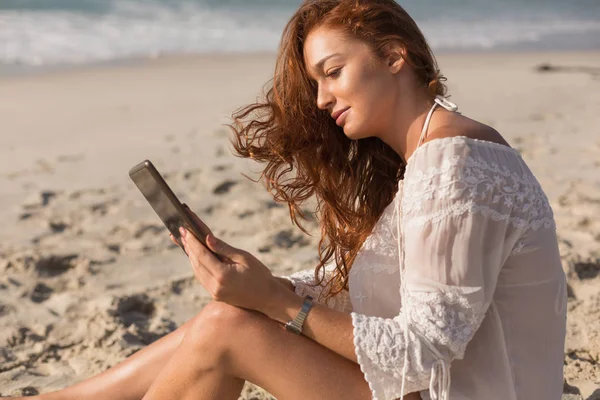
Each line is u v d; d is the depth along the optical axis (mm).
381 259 2143
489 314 1992
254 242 4652
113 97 10156
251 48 15672
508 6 23641
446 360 1916
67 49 14422
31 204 5566
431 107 2059
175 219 1998
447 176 1896
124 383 2457
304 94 2230
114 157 6902
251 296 1972
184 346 2031
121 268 4398
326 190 2352
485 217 1892
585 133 7164
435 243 1891
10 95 10305
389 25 2039
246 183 5906
